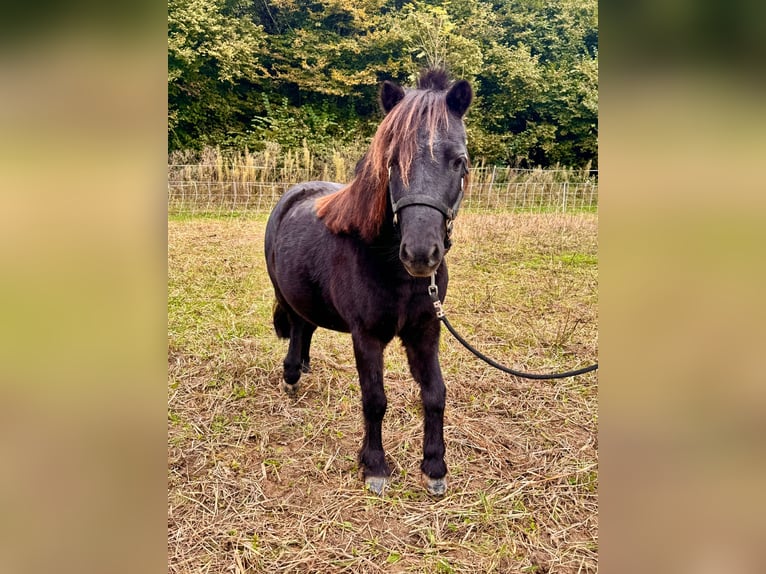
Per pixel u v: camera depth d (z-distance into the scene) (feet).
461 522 7.81
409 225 6.31
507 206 38.37
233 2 52.31
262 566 6.97
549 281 19.74
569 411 10.85
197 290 17.87
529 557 7.16
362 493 8.41
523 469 9.02
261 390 11.78
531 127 56.49
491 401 11.21
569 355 13.57
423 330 8.20
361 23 53.98
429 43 50.96
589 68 56.39
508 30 60.39
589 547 7.30
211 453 9.43
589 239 27.32
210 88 50.29
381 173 7.00
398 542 7.44
